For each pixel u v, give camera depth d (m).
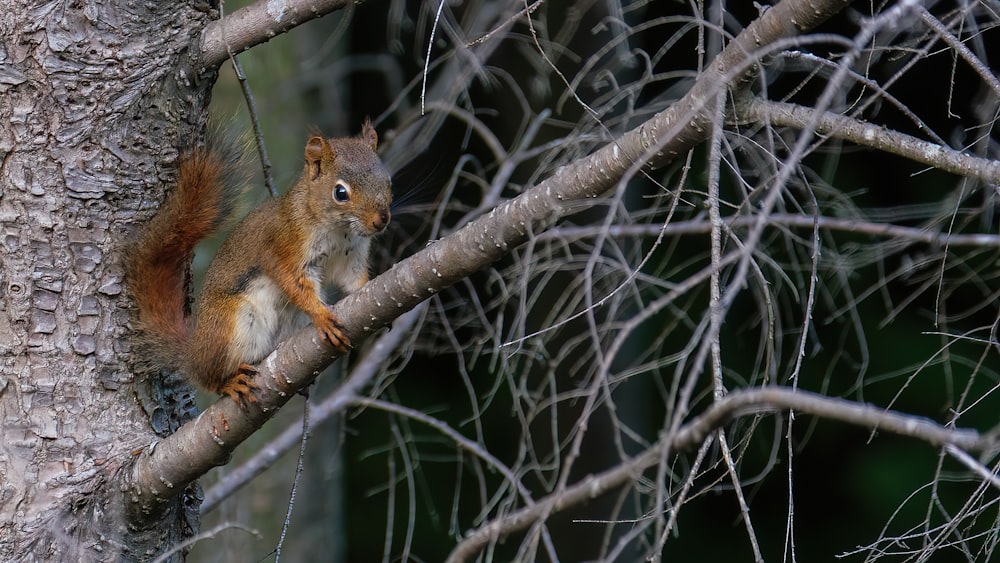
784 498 16.80
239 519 13.11
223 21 7.77
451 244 6.88
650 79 9.18
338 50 16.20
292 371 7.41
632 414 15.60
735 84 6.45
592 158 6.67
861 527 16.19
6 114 7.25
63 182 7.37
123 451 7.48
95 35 7.39
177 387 8.19
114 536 7.43
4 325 7.32
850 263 10.52
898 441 16.52
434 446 17.38
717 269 5.07
